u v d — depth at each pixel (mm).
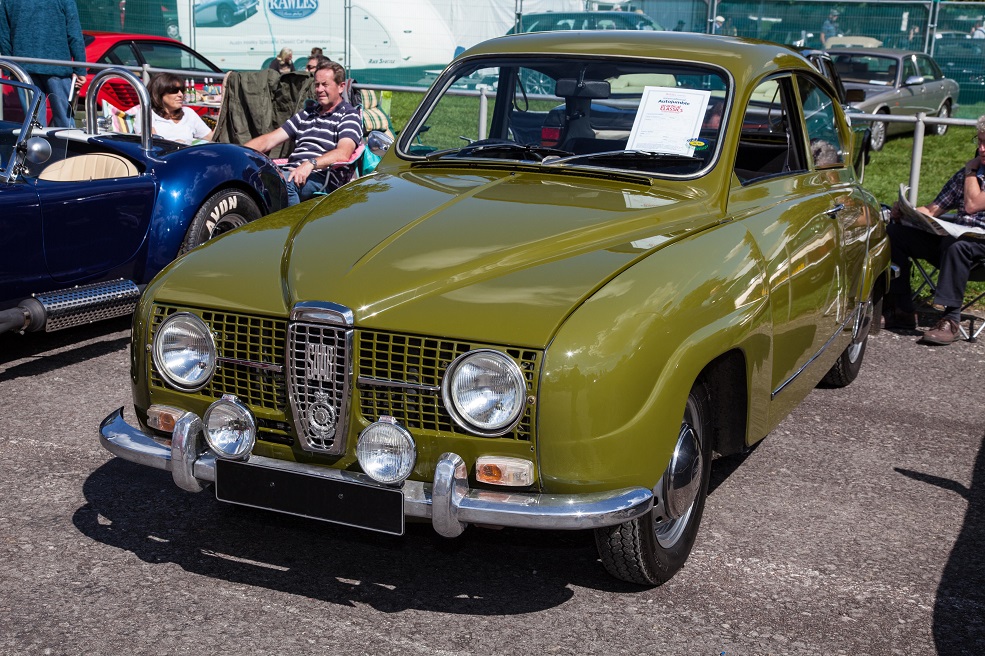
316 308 3195
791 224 4258
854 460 4934
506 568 3744
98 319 5680
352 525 3219
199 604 3449
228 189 6625
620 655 3230
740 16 18766
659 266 3369
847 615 3516
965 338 7184
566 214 3748
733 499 4426
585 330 3061
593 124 4488
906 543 4074
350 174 8102
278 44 18125
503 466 3082
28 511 4078
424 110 4809
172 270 3658
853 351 5910
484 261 3383
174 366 3451
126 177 6008
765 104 4496
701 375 3562
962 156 14555
